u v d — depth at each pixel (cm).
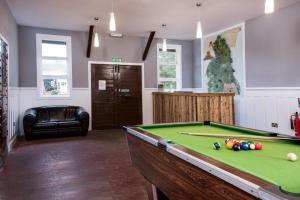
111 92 756
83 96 725
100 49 739
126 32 723
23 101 662
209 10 532
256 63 584
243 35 620
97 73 739
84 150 486
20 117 656
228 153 172
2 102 401
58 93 707
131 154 267
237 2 486
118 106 765
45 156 443
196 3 490
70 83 709
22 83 661
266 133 225
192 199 153
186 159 156
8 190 293
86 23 629
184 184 162
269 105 553
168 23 630
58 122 612
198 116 546
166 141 196
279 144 200
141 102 790
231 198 119
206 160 143
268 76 554
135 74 782
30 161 412
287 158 156
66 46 707
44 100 684
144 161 229
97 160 418
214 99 511
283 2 483
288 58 507
